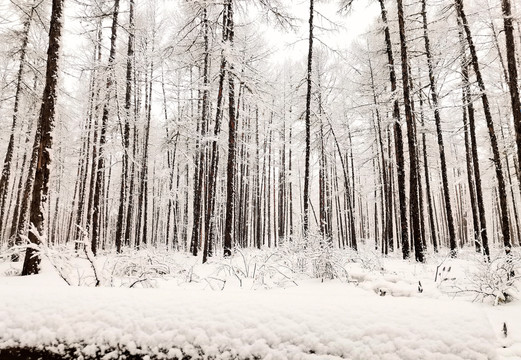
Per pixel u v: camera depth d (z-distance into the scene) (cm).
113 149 1249
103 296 149
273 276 556
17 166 2103
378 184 2050
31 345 134
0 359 135
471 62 967
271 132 2377
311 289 439
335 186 2464
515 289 443
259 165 2348
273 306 134
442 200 2934
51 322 138
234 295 147
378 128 1738
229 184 1052
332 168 2398
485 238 959
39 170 659
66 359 131
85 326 135
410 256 994
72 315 140
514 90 781
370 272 566
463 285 480
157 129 2317
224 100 1304
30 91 1243
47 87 694
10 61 1460
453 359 106
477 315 119
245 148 2070
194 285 465
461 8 953
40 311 143
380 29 1261
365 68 1727
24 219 1112
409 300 135
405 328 117
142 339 129
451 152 2320
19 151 1747
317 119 1510
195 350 124
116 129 1354
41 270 646
